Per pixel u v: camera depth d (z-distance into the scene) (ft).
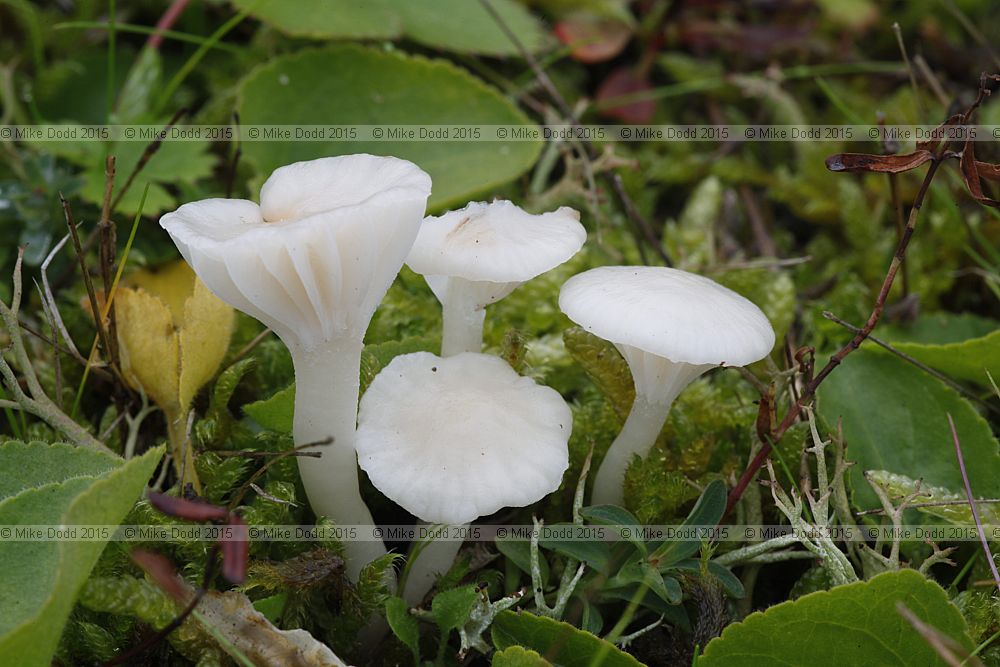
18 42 0.94
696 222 0.88
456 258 0.60
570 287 0.62
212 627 0.58
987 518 0.67
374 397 0.61
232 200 0.58
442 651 0.62
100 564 0.61
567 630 0.60
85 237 0.79
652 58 1.01
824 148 0.92
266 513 0.63
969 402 0.70
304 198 0.57
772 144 0.98
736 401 0.74
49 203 0.78
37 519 0.59
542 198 0.85
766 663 0.60
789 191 0.92
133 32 0.96
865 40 1.10
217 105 0.87
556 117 0.89
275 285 0.56
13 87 0.90
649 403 0.64
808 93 1.04
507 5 0.98
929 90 0.97
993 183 0.84
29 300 0.78
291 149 0.83
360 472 0.67
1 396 0.69
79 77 0.91
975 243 0.85
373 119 0.85
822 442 0.65
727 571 0.62
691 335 0.59
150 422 0.72
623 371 0.69
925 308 0.84
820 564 0.65
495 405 0.61
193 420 0.67
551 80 0.98
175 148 0.81
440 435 0.60
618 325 0.59
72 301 0.77
